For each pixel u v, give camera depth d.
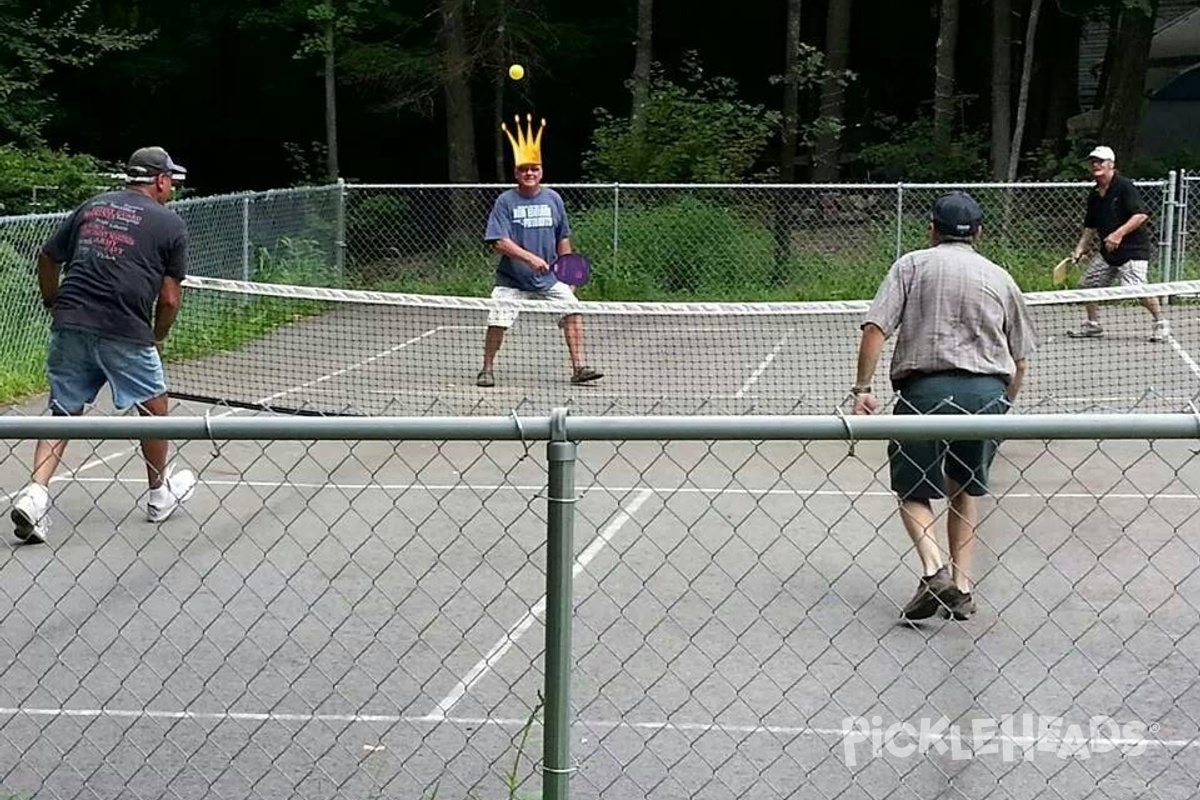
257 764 4.98
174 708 5.49
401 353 15.08
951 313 6.28
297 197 18.77
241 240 17.47
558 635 3.55
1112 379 12.81
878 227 19.36
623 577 7.11
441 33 26.39
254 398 12.16
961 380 6.24
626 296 18.86
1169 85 28.02
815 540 7.73
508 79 29.16
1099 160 14.83
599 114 26.97
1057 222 19.86
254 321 15.97
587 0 31.41
